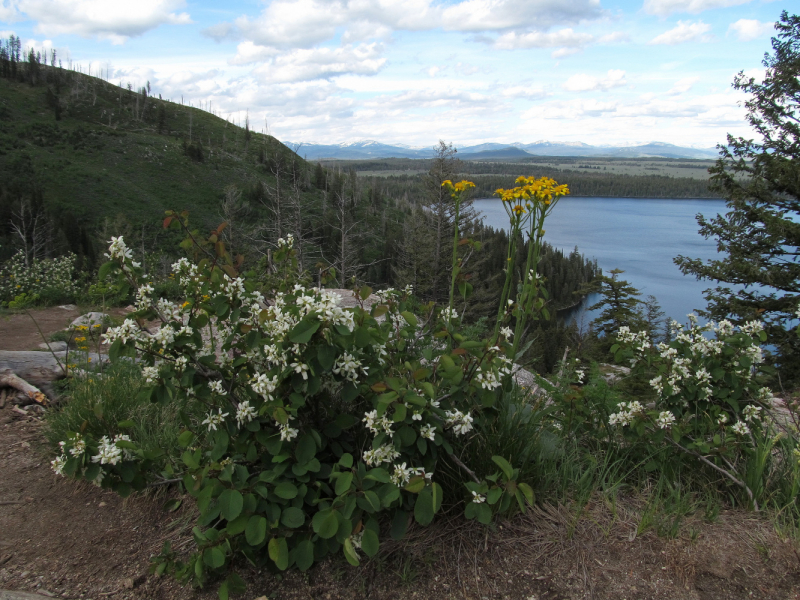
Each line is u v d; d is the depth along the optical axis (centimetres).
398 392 199
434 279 2880
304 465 203
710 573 214
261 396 219
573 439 304
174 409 327
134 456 230
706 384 281
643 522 238
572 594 206
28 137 9256
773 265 1619
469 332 332
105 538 248
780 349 1291
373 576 218
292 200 2455
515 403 287
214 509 204
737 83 1712
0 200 6019
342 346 204
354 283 271
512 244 312
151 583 217
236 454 230
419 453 222
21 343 623
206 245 247
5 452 333
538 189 288
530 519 247
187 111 14112
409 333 284
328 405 236
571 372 341
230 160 10388
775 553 223
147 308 233
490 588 210
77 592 211
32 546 242
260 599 206
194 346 232
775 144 1638
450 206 2908
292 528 209
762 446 268
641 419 268
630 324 2053
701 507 262
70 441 222
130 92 14062
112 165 8862
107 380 356
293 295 250
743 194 1673
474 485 214
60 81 12756
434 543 233
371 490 190
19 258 1239
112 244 228
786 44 1666
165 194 8356
